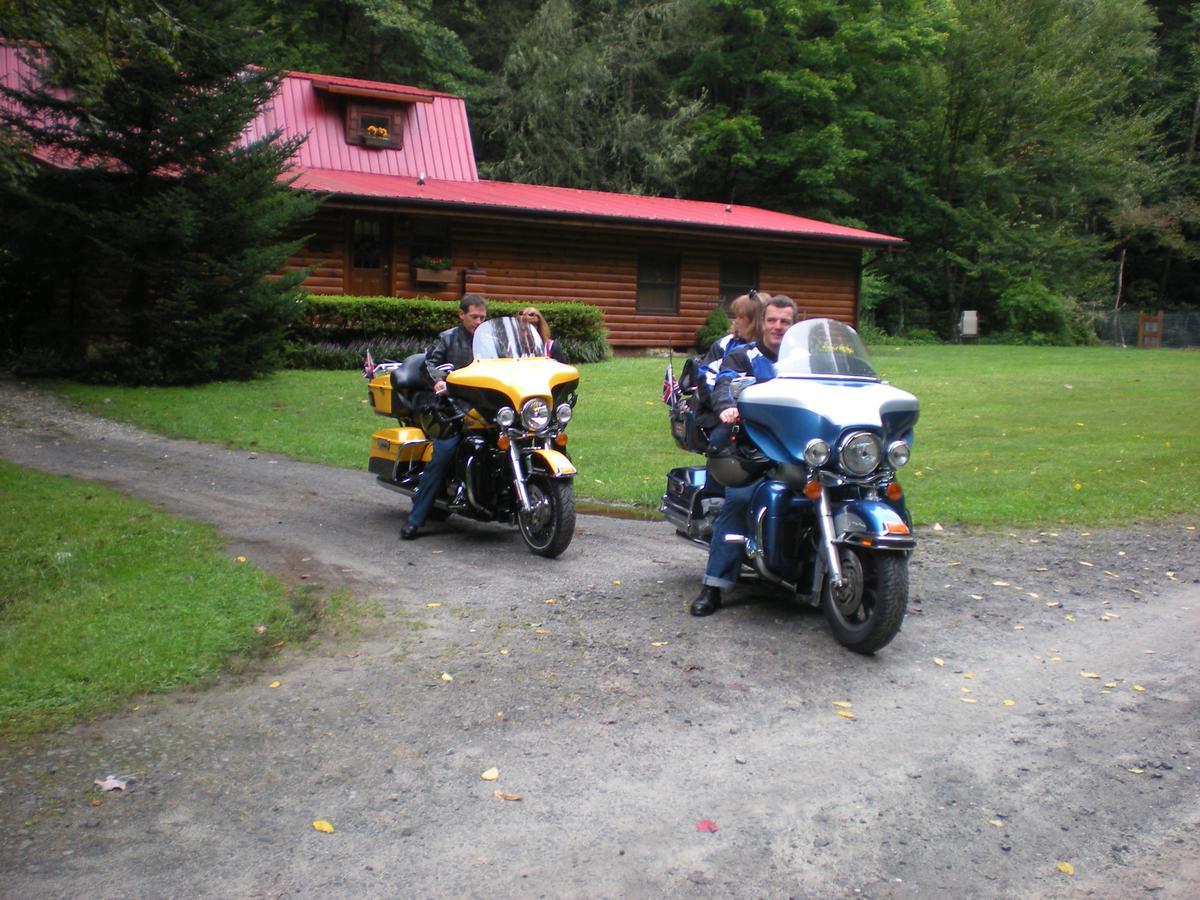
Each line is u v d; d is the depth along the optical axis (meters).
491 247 22.86
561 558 7.43
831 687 4.99
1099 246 39.09
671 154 35.53
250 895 3.23
